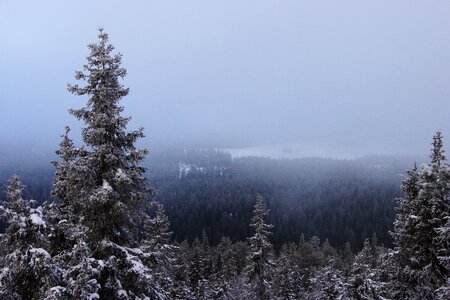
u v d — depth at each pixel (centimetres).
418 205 2058
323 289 4041
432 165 1888
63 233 1568
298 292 5597
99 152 1477
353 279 2670
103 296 1453
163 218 3150
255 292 3709
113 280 1439
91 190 1468
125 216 1509
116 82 1551
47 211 1584
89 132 1520
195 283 5756
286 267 4572
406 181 2152
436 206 1958
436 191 1884
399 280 2183
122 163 1555
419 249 2069
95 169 1514
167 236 3147
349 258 9975
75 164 1470
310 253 9531
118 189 1507
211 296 5606
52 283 1382
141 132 1579
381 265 2333
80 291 1304
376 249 7981
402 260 2148
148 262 1583
